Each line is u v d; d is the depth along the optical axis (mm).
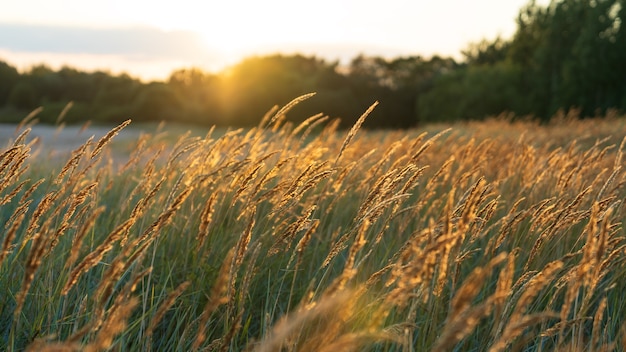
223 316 3361
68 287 2285
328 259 3078
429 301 3225
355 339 1797
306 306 2598
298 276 4125
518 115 58375
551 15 60094
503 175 5711
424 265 2324
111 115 61750
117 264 2277
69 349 1688
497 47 79188
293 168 4840
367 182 4301
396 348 2982
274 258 4102
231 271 2711
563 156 5387
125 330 3113
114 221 4461
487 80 60062
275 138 5609
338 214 4828
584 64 52469
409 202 5633
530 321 1949
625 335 2697
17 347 3049
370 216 2621
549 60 58062
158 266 3965
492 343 2967
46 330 2953
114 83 65750
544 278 2340
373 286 3584
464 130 15297
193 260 3859
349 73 78000
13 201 5027
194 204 4535
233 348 3088
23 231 4129
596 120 18625
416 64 79500
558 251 4238
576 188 4996
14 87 66188
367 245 4219
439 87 67375
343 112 71625
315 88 72188
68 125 57438
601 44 52812
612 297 3969
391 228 4586
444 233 2436
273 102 68125
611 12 53375
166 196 4562
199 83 70938
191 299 3693
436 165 6742
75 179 3537
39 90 66312
